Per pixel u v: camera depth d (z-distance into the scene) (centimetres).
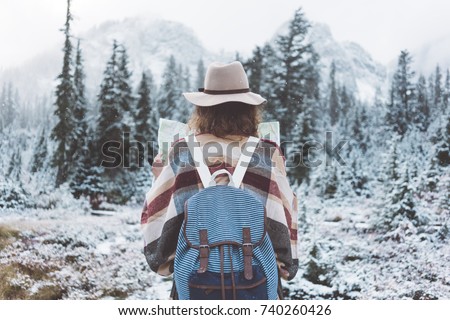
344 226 1562
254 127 290
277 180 279
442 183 1595
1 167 2362
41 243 1234
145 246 273
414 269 945
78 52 3309
